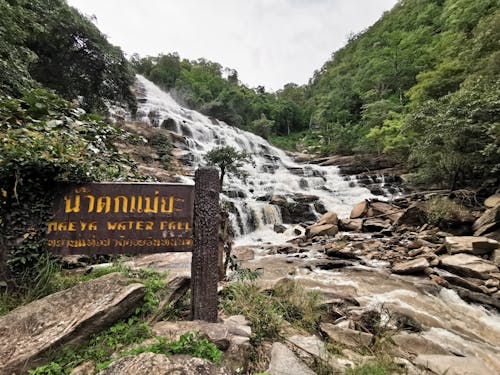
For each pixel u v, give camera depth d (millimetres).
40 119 3465
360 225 10242
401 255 6840
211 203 2455
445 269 5773
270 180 16953
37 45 10727
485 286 5020
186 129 22203
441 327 3770
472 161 9547
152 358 1566
